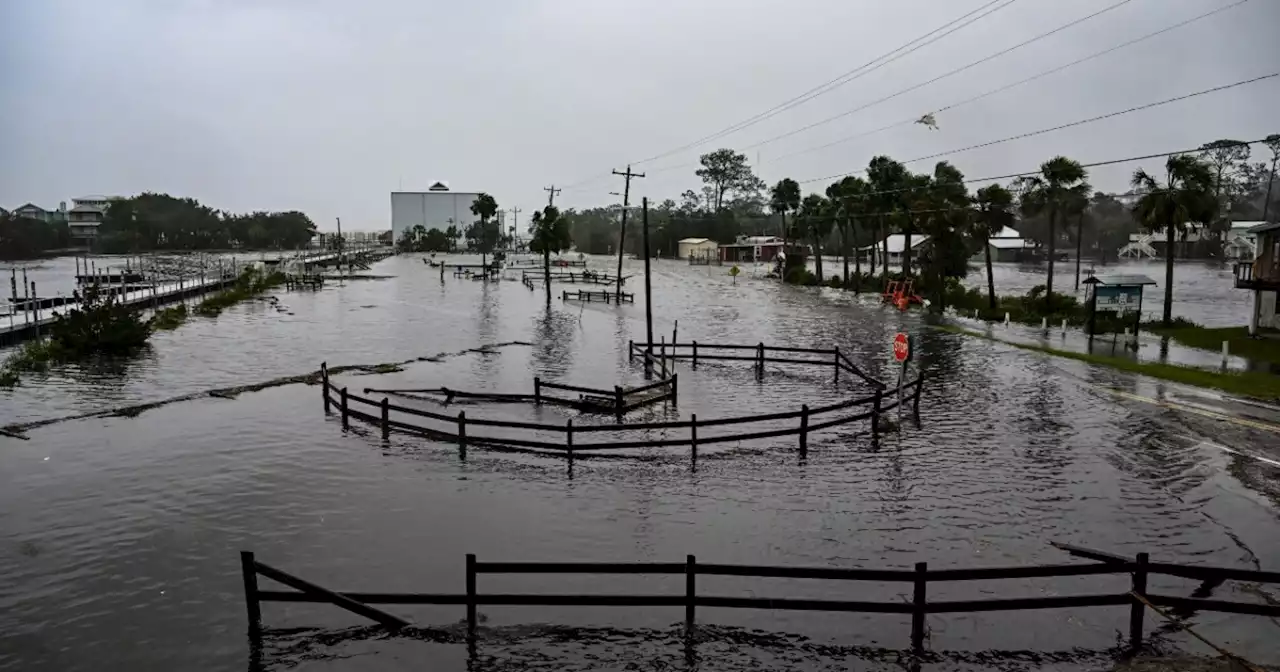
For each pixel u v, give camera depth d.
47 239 185.25
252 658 12.06
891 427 26.56
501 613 13.43
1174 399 30.66
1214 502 19.09
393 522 17.69
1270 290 44.41
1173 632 12.85
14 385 33.28
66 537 16.80
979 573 11.79
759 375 37.31
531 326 57.19
